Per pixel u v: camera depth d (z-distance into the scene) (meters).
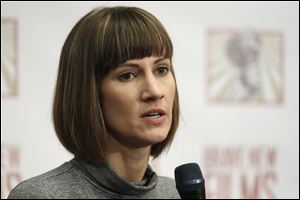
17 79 4.80
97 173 2.82
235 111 5.14
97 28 2.77
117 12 2.84
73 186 2.78
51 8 4.90
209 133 5.10
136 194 2.92
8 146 4.75
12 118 4.77
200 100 5.09
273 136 5.21
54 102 2.95
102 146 2.76
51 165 4.82
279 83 5.21
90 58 2.74
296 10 5.27
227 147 5.12
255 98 5.18
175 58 5.06
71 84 2.82
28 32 4.85
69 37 2.92
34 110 4.80
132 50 2.69
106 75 2.73
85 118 2.75
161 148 3.19
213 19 5.14
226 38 5.15
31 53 4.84
